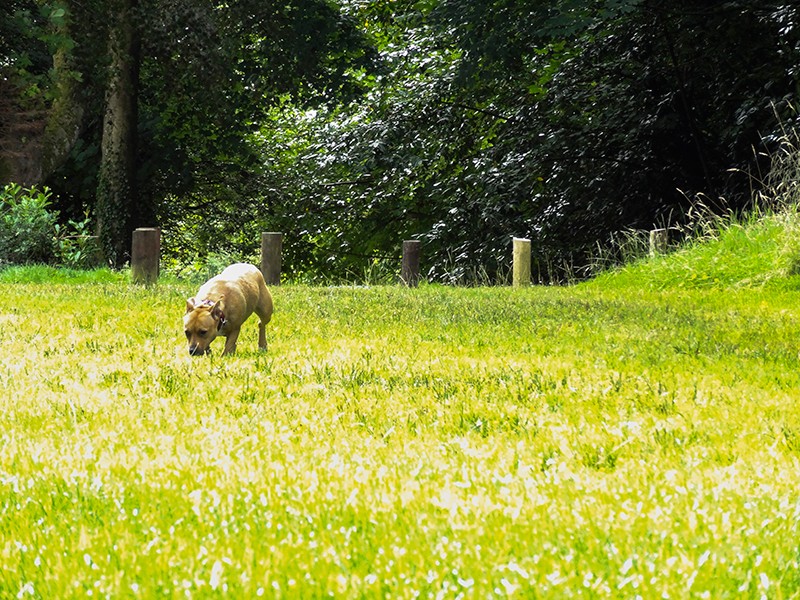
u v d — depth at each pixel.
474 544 4.48
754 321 14.43
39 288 20.17
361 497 5.24
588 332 13.04
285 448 6.44
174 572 4.21
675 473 5.72
